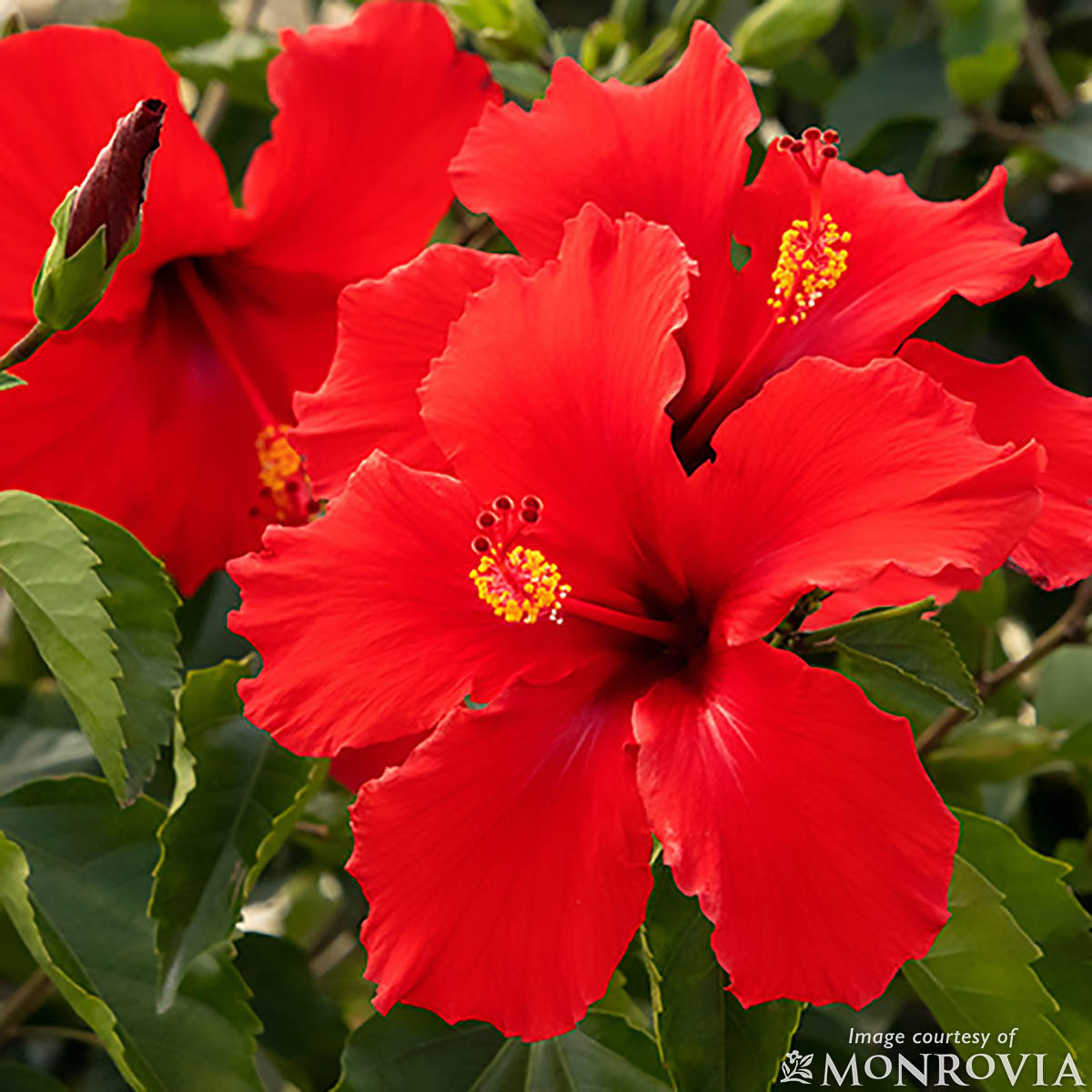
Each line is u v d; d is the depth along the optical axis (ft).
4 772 2.22
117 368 1.96
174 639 1.80
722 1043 1.74
